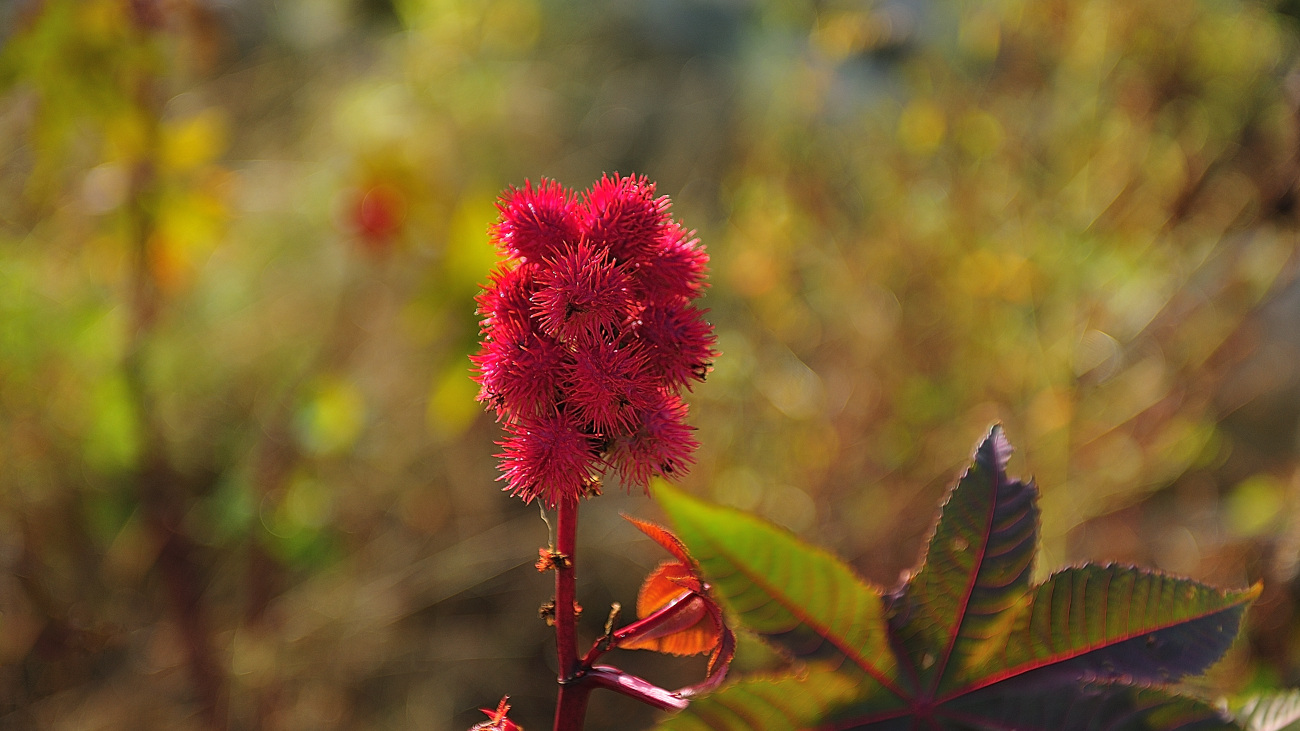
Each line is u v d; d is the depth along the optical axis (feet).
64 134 5.29
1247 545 6.14
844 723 2.41
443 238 6.73
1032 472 6.39
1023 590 2.48
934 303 6.99
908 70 7.47
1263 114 6.61
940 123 6.96
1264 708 2.49
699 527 2.40
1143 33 6.48
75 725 5.72
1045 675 2.46
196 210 5.76
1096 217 6.60
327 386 6.55
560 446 2.61
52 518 6.15
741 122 10.00
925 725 2.43
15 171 6.52
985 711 2.44
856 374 6.97
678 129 10.77
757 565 2.41
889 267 7.00
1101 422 6.59
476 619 6.91
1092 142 6.69
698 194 9.68
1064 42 6.66
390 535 6.95
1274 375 7.70
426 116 7.29
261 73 9.05
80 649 6.03
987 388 6.81
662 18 12.42
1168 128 6.61
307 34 9.59
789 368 7.11
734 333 7.34
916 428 6.83
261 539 6.40
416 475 7.10
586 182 9.41
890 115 7.42
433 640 6.70
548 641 6.95
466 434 7.11
